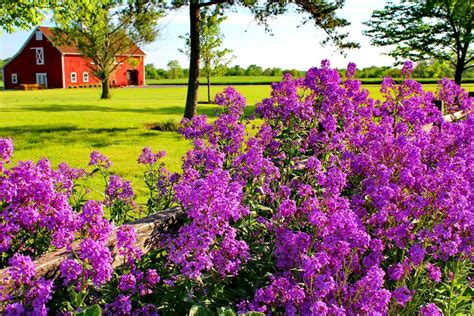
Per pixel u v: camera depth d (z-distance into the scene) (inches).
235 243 142.3
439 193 158.1
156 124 751.1
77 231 139.9
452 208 147.9
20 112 951.0
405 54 997.8
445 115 389.7
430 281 151.8
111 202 211.9
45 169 159.8
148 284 137.9
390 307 141.5
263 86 2383.1
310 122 256.2
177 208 186.7
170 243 149.9
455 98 404.8
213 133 226.7
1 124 732.0
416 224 174.1
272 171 187.5
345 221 139.7
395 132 262.1
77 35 1397.6
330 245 137.7
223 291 147.7
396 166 193.6
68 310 123.9
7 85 2679.6
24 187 142.0
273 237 164.1
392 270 151.3
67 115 892.6
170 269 153.3
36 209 143.2
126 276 131.6
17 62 2647.6
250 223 167.5
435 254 148.9
